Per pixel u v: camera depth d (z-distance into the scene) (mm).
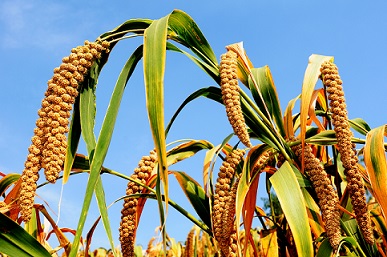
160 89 765
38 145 751
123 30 934
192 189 1040
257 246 1178
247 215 901
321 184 858
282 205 824
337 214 838
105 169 958
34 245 736
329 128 1040
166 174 750
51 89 789
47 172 735
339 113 856
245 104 955
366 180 1015
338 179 1040
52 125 758
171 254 1438
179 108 961
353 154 854
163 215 812
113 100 821
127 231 936
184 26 977
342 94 869
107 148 791
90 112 844
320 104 1184
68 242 1066
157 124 756
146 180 1008
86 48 834
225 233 885
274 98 1025
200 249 1439
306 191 951
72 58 815
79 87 836
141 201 1031
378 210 1027
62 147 754
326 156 1144
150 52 794
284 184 844
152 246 1397
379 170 799
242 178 881
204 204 1026
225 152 1148
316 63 905
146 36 808
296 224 812
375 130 831
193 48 991
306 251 798
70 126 827
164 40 794
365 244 972
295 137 990
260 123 944
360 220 837
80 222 749
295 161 940
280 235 1056
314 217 940
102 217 816
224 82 842
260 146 938
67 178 798
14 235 730
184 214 1017
